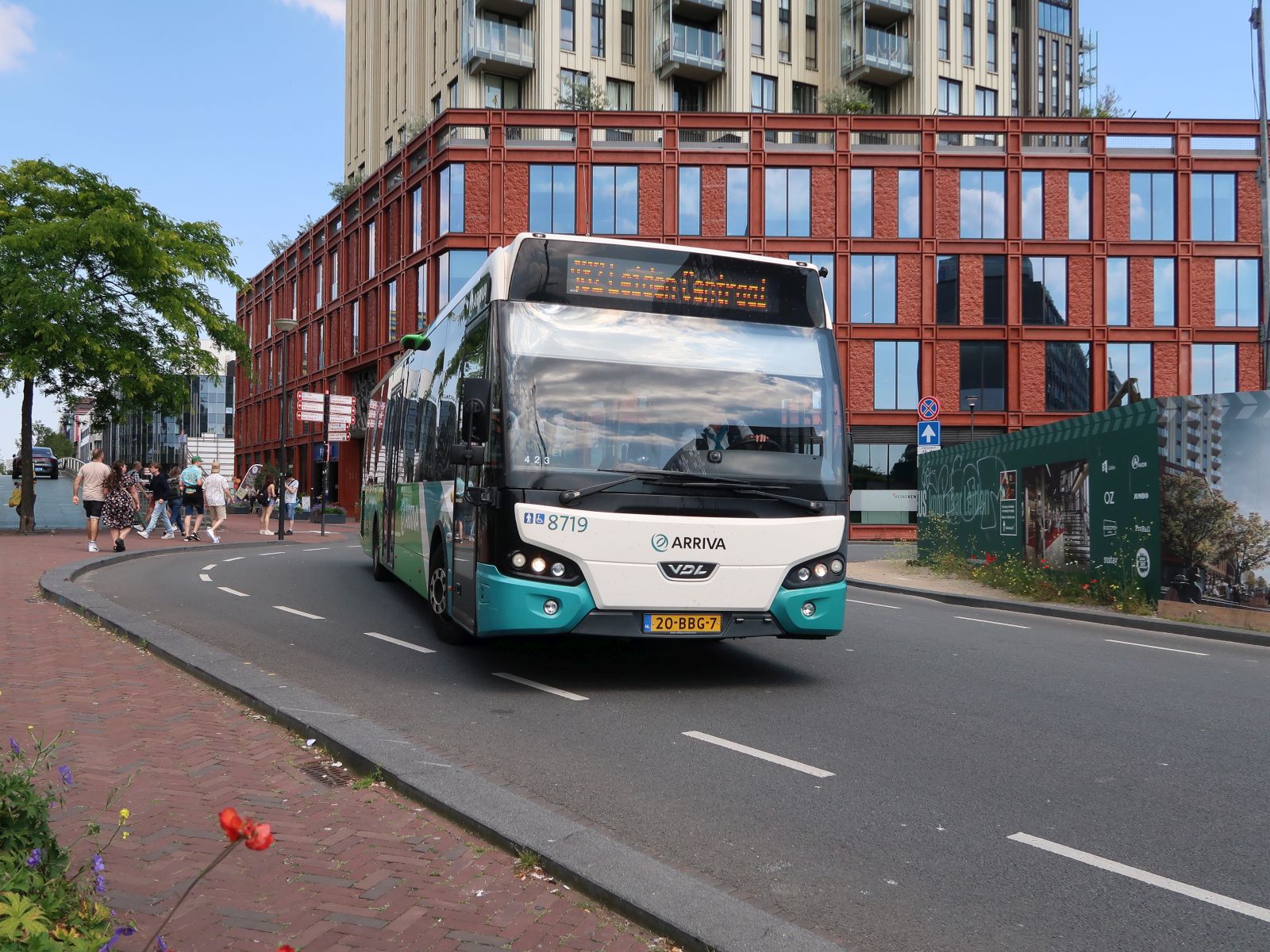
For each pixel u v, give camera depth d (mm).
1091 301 39219
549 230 38469
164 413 27688
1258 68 24875
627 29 44781
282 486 27219
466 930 3482
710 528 7551
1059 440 16500
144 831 4281
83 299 24562
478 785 4938
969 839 4652
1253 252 39156
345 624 11008
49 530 26984
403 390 13461
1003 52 50219
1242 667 9883
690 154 38719
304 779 5219
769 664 9180
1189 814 5051
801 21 46812
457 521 8805
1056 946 3596
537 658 9172
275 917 3504
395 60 51750
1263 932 3721
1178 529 13453
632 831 4691
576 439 7500
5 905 2428
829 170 39188
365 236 47312
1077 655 10352
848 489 8031
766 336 8172
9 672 7539
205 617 11141
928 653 10188
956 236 39344
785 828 4762
